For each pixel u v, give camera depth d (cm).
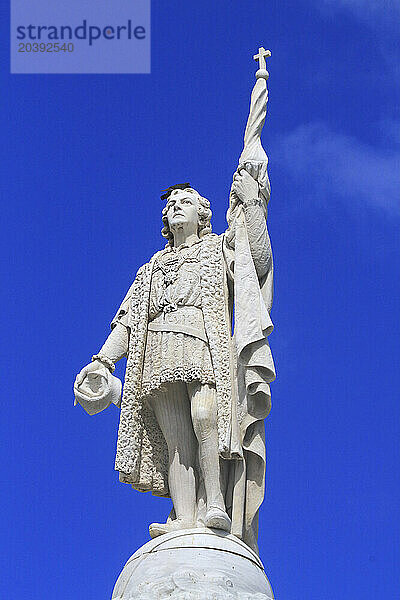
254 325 919
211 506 891
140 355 945
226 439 896
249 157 972
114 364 970
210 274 952
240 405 916
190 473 920
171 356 927
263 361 915
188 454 923
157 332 944
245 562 870
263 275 958
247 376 913
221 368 916
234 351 927
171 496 923
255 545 910
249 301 927
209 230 996
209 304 940
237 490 906
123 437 935
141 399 940
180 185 1007
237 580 854
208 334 927
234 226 956
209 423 905
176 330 934
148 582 851
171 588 840
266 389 910
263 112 991
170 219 986
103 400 955
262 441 917
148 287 960
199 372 916
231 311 962
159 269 967
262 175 966
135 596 846
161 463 941
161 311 950
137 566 873
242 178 962
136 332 953
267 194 968
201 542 869
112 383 955
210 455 902
